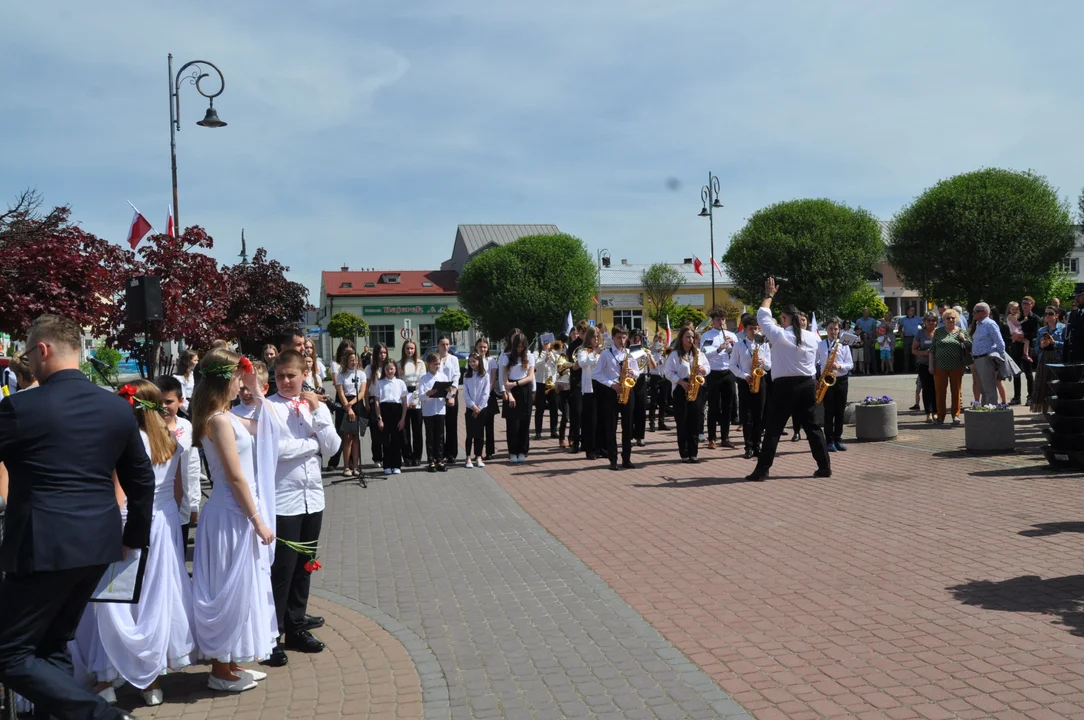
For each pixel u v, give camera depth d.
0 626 3.72
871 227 47.53
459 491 11.17
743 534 7.96
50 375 3.96
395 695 4.73
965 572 6.39
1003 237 42.19
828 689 4.50
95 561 3.80
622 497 10.15
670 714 4.30
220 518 4.87
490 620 5.95
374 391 12.74
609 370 12.16
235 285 23.19
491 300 56.69
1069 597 5.73
